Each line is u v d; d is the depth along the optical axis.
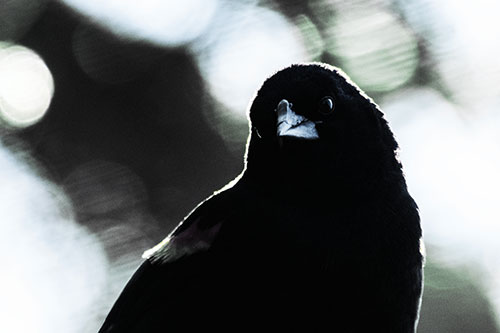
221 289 10.86
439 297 16.48
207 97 16.23
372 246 10.77
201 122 16.31
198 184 16.47
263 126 11.01
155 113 16.45
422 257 11.05
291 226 10.77
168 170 16.52
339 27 15.57
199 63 16.19
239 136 16.28
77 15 16.33
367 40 15.55
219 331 10.88
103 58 16.36
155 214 16.58
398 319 10.81
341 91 11.20
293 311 10.68
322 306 10.66
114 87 16.45
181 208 16.53
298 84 11.09
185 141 16.41
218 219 10.99
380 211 10.94
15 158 16.66
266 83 11.20
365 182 11.01
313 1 15.58
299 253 10.70
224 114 16.23
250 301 10.77
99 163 16.62
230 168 16.34
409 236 10.94
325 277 10.66
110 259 16.67
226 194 11.14
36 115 16.56
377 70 15.62
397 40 15.59
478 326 16.48
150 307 11.17
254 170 11.10
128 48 16.31
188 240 11.04
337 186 10.93
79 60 16.41
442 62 15.70
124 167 16.61
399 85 15.79
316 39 15.58
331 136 11.02
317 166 10.92
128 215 16.62
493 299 16.48
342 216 10.85
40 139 16.59
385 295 10.74
